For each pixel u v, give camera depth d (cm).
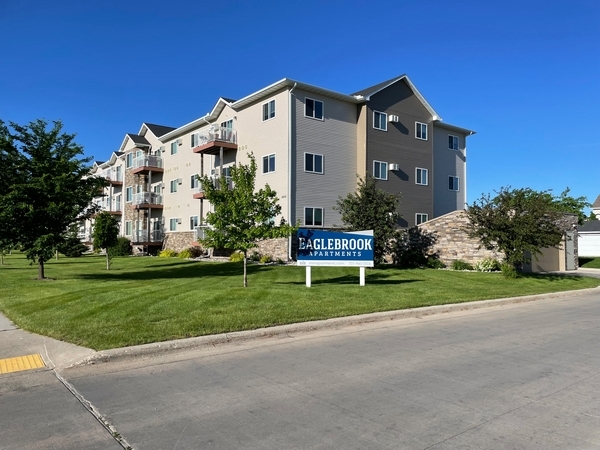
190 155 3734
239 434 415
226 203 1361
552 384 554
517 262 1950
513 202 1778
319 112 2850
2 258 3022
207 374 597
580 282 1828
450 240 2450
